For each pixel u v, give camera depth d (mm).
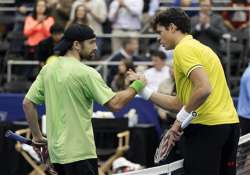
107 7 27562
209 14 24688
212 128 10836
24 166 21031
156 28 11078
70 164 10945
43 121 19203
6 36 28500
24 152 19859
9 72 25859
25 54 26172
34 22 25578
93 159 11070
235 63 25938
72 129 10945
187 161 11000
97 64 24766
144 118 21219
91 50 11156
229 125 10914
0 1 29781
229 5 28062
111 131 19578
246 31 26312
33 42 25656
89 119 11086
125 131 19672
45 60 21297
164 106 11586
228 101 11070
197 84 10406
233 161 11281
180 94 10938
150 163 21141
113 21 26188
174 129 10609
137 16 26156
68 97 10961
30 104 11445
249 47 25125
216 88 10914
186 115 10516
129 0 25938
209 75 10852
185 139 11078
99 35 26047
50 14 25453
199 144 10883
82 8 24328
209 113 10828
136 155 20938
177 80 10891
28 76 25953
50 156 11156
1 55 27406
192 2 27125
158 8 27000
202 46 10844
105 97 10906
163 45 11078
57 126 11000
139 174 10977
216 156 10883
